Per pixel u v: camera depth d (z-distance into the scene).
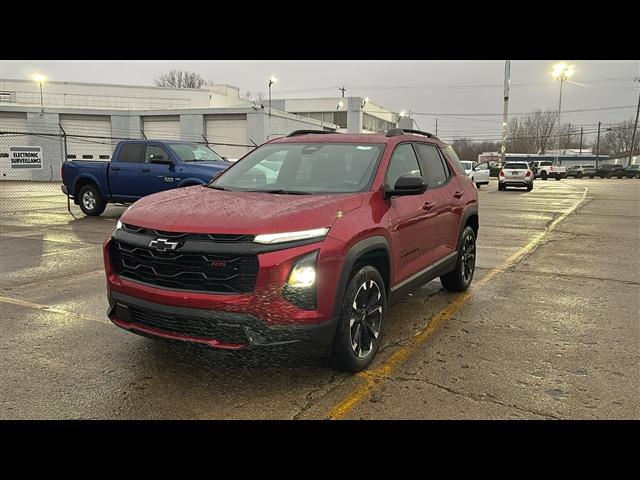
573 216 14.56
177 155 11.79
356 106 58.09
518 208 16.97
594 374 3.80
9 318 4.98
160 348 4.21
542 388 3.57
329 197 3.82
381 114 69.19
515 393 3.49
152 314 3.38
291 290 3.20
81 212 13.92
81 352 4.13
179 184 11.32
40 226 11.27
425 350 4.26
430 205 4.83
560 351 4.25
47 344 4.30
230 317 3.14
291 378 3.69
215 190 4.33
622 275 7.09
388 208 4.10
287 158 4.66
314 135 4.99
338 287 3.41
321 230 3.38
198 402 3.35
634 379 3.72
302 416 3.19
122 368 3.84
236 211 3.45
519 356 4.14
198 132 36.09
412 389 3.54
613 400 3.40
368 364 3.88
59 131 36.50
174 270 3.30
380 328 3.99
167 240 3.29
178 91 51.00
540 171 54.12
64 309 5.29
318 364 3.93
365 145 4.56
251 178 4.57
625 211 16.00
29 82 47.19
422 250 4.74
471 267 6.27
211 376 3.71
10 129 36.09
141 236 3.45
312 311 3.28
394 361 4.02
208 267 3.22
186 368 3.83
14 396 3.40
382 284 3.96
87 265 7.38
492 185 34.78
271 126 36.03
